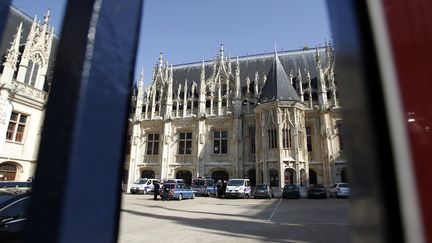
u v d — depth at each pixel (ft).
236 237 33.12
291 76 134.72
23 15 118.32
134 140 141.18
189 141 136.15
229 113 130.41
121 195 3.63
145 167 137.49
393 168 2.60
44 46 114.93
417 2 3.11
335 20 3.46
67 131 3.25
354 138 3.01
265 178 109.91
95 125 3.44
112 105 3.65
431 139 2.65
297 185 104.06
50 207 3.08
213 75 140.97
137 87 151.53
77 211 3.14
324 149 116.06
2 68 98.48
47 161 3.24
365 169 2.80
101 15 3.76
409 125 2.71
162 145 136.15
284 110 114.52
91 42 3.59
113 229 3.43
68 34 3.73
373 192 2.66
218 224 42.86
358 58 2.98
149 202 82.74
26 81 106.73
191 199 98.94
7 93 96.89
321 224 42.16
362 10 3.11
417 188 2.55
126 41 3.97
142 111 148.15
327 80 125.39
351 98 3.08
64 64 3.59
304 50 145.18
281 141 110.83
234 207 69.72
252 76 143.23
